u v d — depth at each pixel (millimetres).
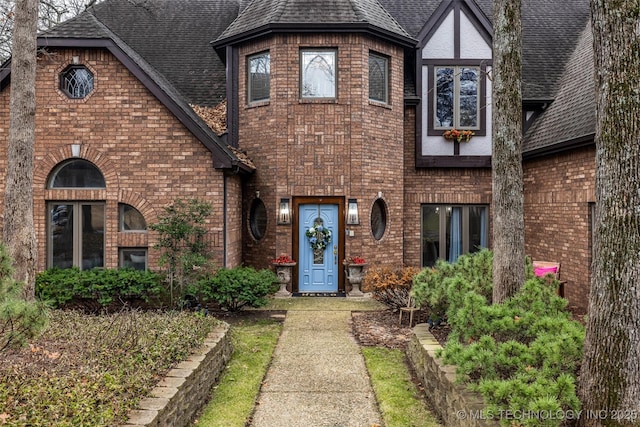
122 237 10031
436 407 5172
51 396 3945
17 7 7395
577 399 3596
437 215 13438
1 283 4383
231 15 16375
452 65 12930
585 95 10898
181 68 14344
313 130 11414
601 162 3938
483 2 15125
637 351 3650
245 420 4938
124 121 10023
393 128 12172
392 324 8727
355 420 5000
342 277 11641
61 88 10039
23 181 7387
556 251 10953
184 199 9969
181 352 5426
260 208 12055
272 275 9750
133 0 13305
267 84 11867
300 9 11430
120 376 4480
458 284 5812
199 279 9562
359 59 11383
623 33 3811
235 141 12227
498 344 4348
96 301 9211
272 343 7566
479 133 12984
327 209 11656
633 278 3697
